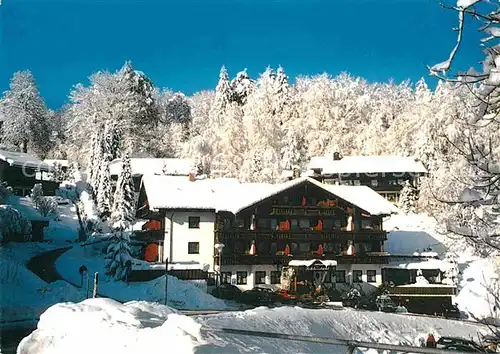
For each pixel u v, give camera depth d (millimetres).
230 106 84688
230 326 17703
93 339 10039
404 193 66375
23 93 80000
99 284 38219
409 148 74562
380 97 83812
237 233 44719
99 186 71812
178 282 38375
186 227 44969
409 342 23125
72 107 91000
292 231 46031
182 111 99500
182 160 80000
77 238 61719
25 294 28281
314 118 82688
